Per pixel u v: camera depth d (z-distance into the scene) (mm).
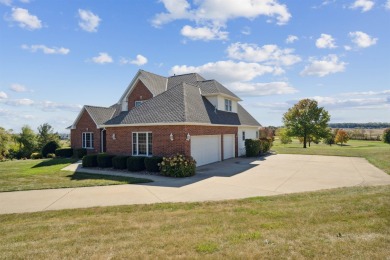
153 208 8977
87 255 5090
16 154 38312
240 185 12773
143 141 18750
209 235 5961
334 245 5102
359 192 10133
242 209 8305
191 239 5730
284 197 9992
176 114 17828
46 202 10086
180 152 17078
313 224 6477
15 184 13383
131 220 7586
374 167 18672
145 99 25266
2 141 35250
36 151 39781
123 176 15469
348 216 6969
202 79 29172
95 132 28672
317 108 42438
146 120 18453
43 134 41812
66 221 7738
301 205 8414
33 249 5504
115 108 32906
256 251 4965
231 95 26188
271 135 50656
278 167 18891
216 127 21828
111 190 11961
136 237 6066
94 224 7309
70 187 12625
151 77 26656
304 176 15195
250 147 26156
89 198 10609
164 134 17703
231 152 25484
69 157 29875
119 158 18359
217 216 7598
